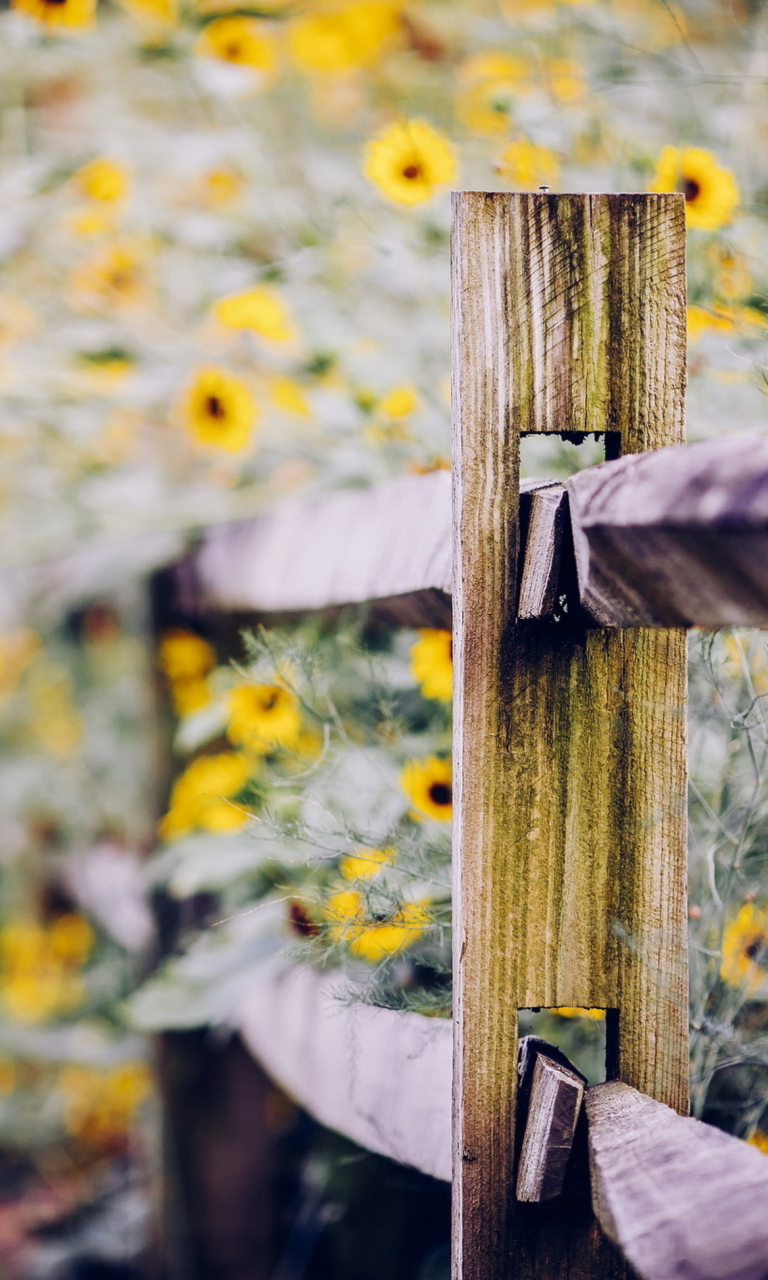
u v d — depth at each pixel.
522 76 2.45
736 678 1.84
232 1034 2.73
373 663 2.01
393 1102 1.83
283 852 1.86
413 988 1.93
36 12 2.71
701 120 2.39
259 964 2.22
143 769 2.90
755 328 1.94
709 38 2.58
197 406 2.60
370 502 1.90
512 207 1.60
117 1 2.74
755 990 1.87
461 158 2.35
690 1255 1.43
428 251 2.31
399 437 2.33
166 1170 2.71
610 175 2.18
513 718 1.60
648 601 1.47
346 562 1.91
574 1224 1.59
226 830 2.19
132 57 2.98
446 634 1.96
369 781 1.99
